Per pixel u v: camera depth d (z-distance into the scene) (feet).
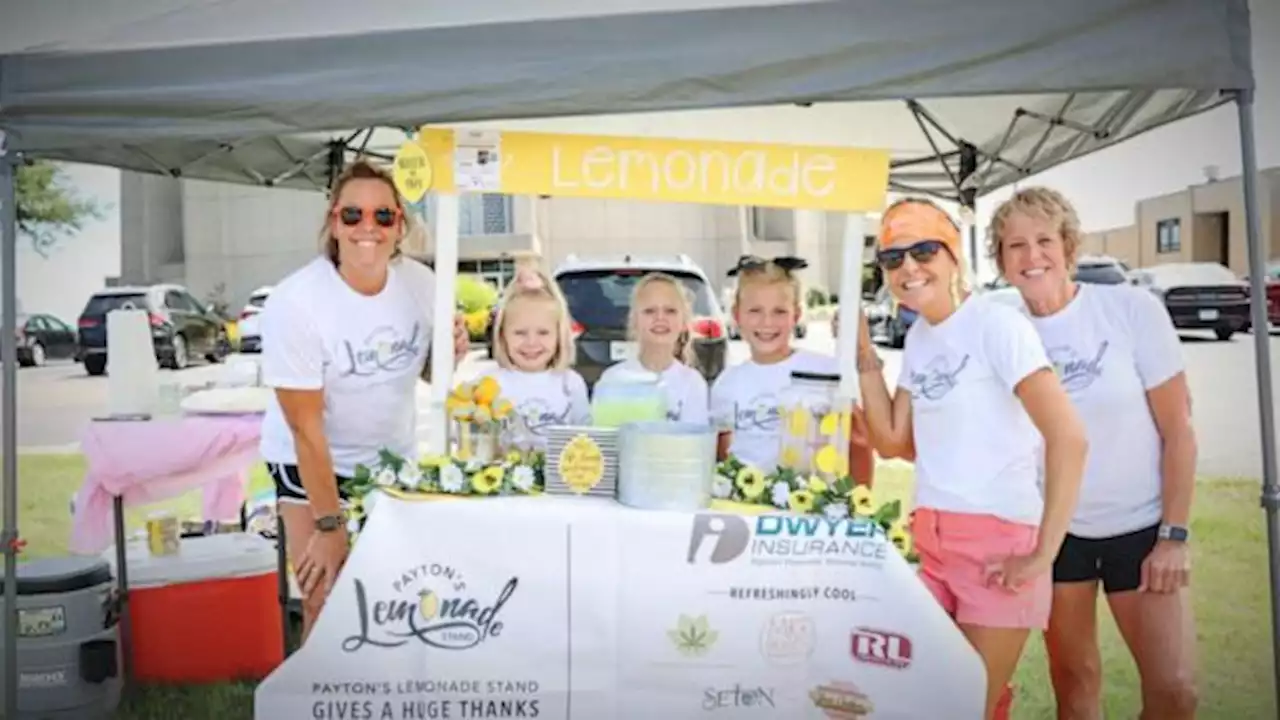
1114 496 9.05
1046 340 9.18
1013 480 8.05
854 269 8.82
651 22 8.49
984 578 8.06
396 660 8.02
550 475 8.34
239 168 15.37
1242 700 13.33
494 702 8.05
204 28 8.89
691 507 8.04
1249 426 22.26
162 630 12.17
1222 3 8.22
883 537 7.96
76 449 27.84
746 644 8.02
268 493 15.72
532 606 8.02
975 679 7.81
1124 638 9.41
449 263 8.91
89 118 8.89
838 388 8.64
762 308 9.85
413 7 8.72
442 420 8.92
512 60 8.57
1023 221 9.09
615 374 9.95
